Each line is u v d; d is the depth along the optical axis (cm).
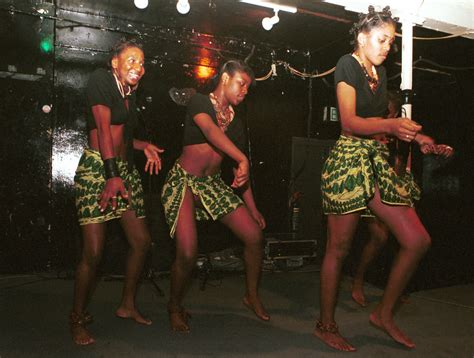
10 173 377
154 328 252
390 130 197
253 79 264
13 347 219
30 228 384
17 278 365
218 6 404
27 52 381
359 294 314
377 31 217
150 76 421
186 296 326
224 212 257
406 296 324
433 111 489
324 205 237
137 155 416
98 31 402
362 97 221
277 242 420
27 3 378
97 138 232
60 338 233
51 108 389
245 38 459
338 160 229
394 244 358
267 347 228
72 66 395
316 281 385
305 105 501
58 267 392
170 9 416
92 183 227
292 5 360
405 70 309
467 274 389
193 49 436
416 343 238
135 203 247
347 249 232
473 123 471
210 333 247
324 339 232
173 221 249
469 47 455
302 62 494
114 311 282
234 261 400
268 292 346
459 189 471
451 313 294
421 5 308
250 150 472
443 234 431
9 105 376
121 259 369
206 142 256
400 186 222
